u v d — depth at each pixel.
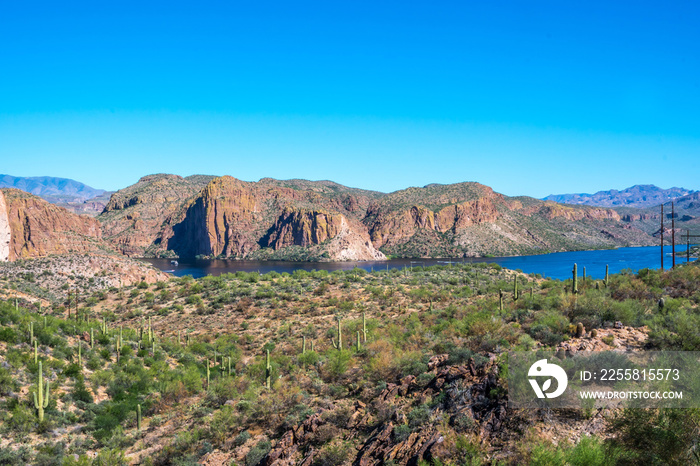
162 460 23.48
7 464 25.89
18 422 30.80
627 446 10.00
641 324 20.81
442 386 17.45
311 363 40.66
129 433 31.50
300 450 18.55
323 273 166.38
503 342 20.77
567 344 18.09
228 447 22.17
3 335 46.19
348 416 19.64
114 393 41.94
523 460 11.16
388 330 50.00
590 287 34.09
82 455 25.38
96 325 72.31
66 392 39.00
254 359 56.03
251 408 25.92
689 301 24.62
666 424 9.67
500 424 13.24
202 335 77.38
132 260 198.50
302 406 23.77
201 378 47.88
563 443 11.34
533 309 31.47
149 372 47.81
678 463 9.29
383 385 22.08
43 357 44.62
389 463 13.69
